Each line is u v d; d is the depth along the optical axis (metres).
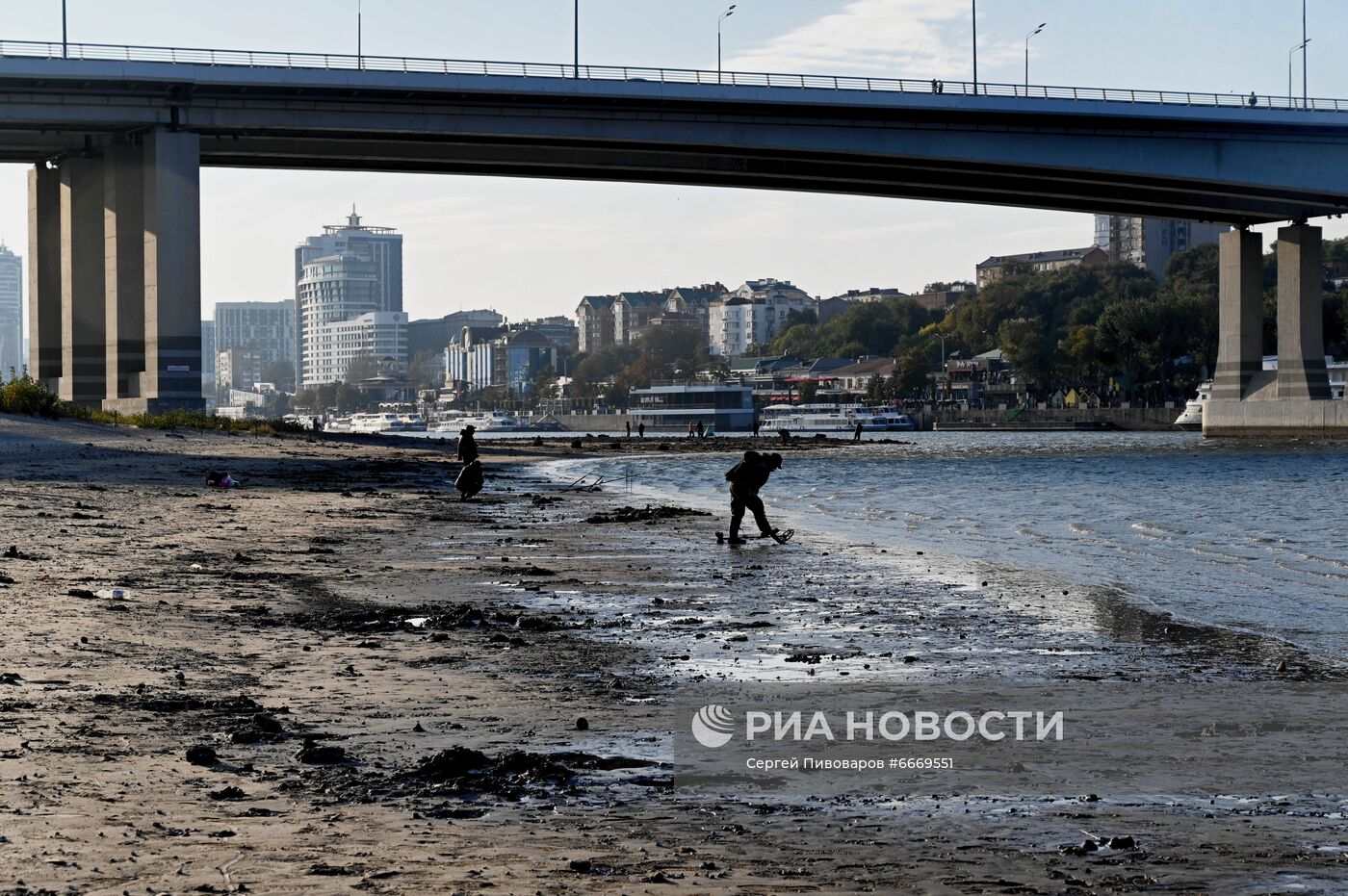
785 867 7.44
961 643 16.47
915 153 107.12
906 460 96.25
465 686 13.07
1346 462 85.81
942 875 7.35
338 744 10.44
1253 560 27.94
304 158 109.38
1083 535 34.38
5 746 9.93
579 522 37.28
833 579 23.64
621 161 113.00
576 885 6.98
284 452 74.31
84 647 14.46
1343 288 197.50
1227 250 138.88
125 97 95.19
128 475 49.19
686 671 14.23
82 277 107.25
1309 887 7.20
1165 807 8.90
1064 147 108.75
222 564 23.84
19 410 76.44
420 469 69.56
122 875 6.97
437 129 100.62
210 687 12.57
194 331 96.69
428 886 6.89
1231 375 138.75
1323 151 111.81
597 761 9.98
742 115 104.56
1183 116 107.38
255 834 7.82
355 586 21.53
